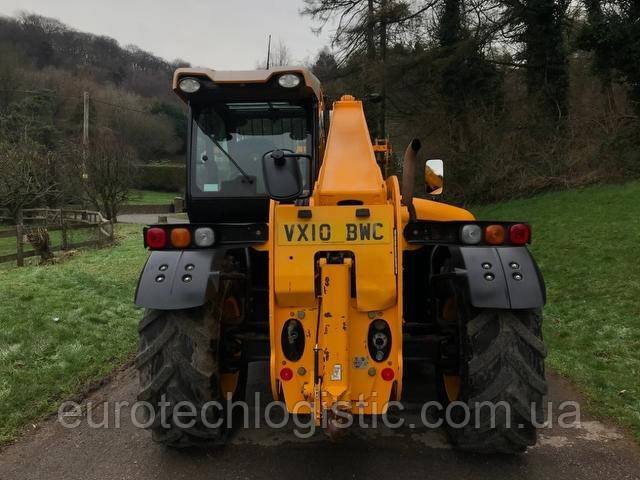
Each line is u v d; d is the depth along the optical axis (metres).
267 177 2.85
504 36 18.92
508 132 17.86
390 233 2.79
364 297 2.77
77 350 5.04
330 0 23.11
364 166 3.20
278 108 4.21
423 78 20.50
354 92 22.25
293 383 2.84
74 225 14.45
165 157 53.62
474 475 2.97
